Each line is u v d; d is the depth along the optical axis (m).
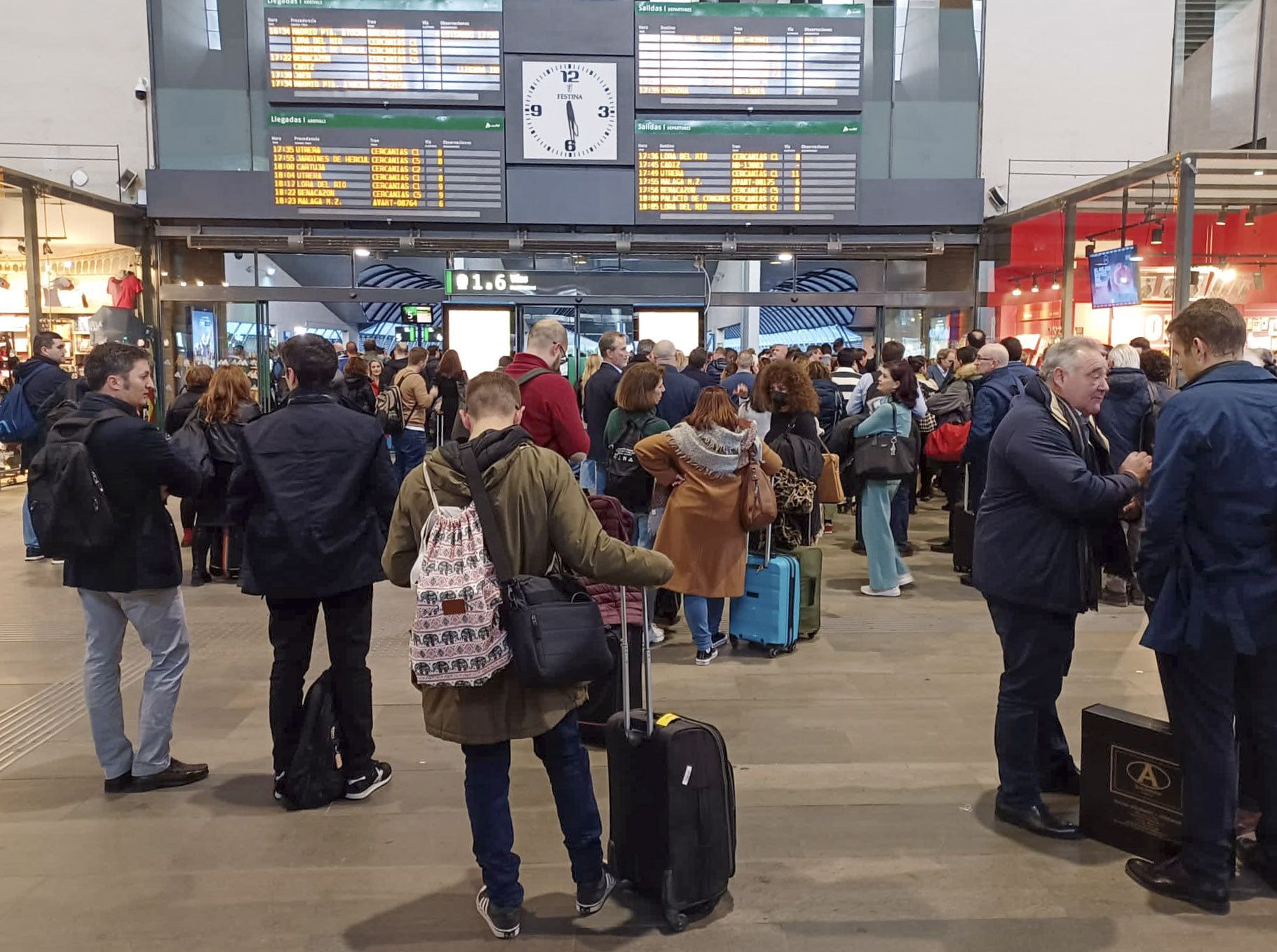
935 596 6.27
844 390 8.54
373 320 14.30
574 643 2.36
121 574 3.26
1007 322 11.91
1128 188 8.85
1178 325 2.74
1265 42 12.20
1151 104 12.30
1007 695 3.15
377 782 3.46
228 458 6.25
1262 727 2.72
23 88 11.53
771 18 10.97
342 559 3.19
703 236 11.62
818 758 3.70
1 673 4.77
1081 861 2.94
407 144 10.95
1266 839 2.79
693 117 11.12
